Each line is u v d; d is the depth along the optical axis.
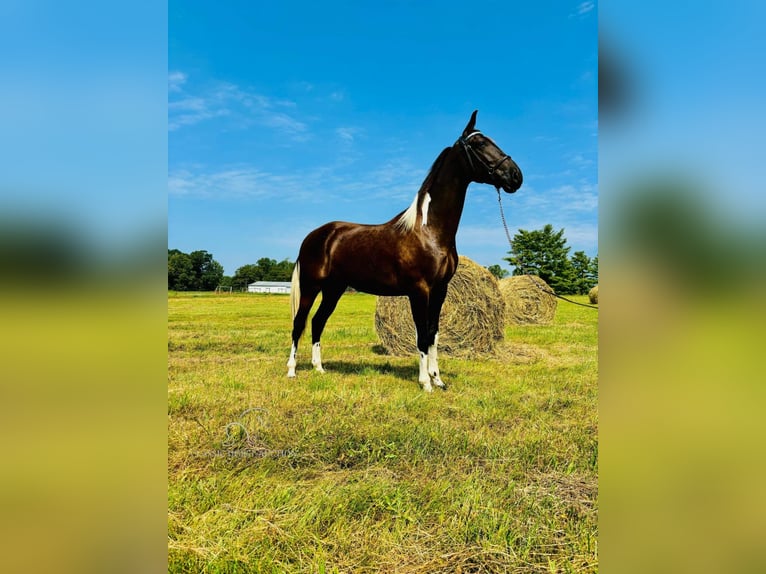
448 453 2.52
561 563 1.61
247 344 6.86
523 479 2.21
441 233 3.96
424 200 4.00
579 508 1.92
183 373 4.59
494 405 3.40
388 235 4.15
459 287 5.88
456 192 3.94
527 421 3.04
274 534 1.77
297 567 1.60
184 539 1.72
